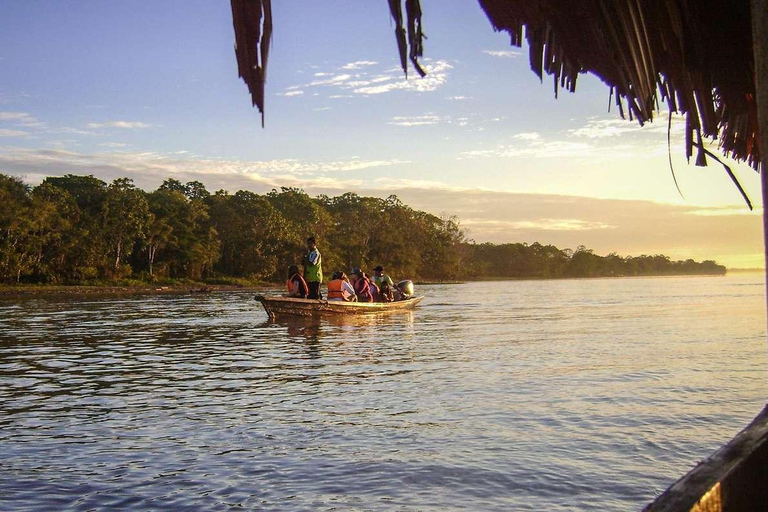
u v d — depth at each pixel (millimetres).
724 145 2717
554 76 1900
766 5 1541
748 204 1958
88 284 65062
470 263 133125
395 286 27984
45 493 4469
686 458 5031
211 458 5238
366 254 97625
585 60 1717
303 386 8469
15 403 7539
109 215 68562
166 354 12234
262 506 4195
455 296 46156
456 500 4234
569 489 4391
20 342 14703
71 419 6676
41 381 9148
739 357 10859
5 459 5258
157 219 73938
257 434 5961
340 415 6680
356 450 5391
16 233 59281
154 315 24641
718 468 1455
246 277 83062
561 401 7191
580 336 14938
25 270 60375
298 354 11961
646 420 6230
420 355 11555
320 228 90000
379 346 13156
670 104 2014
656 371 9344
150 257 73188
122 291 59750
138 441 5781
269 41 1170
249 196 84375
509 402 7180
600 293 50500
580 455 5141
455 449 5359
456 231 116812
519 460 5035
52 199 64750
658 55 1811
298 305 18984
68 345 14031
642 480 4543
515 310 26922
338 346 13242
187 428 6234
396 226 104188
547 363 10312
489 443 5520
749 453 1510
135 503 4277
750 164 2703
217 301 38156
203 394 8016
